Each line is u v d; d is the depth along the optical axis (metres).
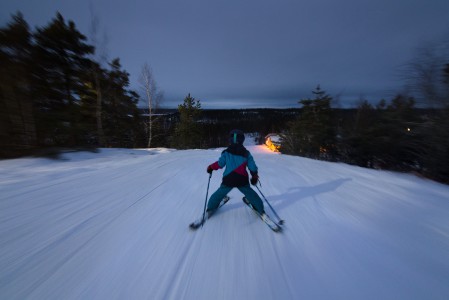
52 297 1.73
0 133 8.20
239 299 1.73
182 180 5.14
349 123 12.67
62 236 2.61
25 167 6.62
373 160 10.20
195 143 33.31
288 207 3.61
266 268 2.10
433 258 2.30
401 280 1.96
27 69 9.69
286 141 26.06
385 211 3.49
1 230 2.73
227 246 2.46
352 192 4.41
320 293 1.80
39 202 3.63
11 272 2.01
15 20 9.93
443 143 6.61
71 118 12.13
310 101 24.58
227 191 3.03
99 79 17.12
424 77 6.74
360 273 2.05
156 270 2.05
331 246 2.49
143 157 9.45
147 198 3.89
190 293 1.79
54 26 13.06
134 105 22.73
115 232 2.73
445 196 4.39
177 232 2.74
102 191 4.24
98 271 2.04
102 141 17.20
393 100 9.05
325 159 15.34
